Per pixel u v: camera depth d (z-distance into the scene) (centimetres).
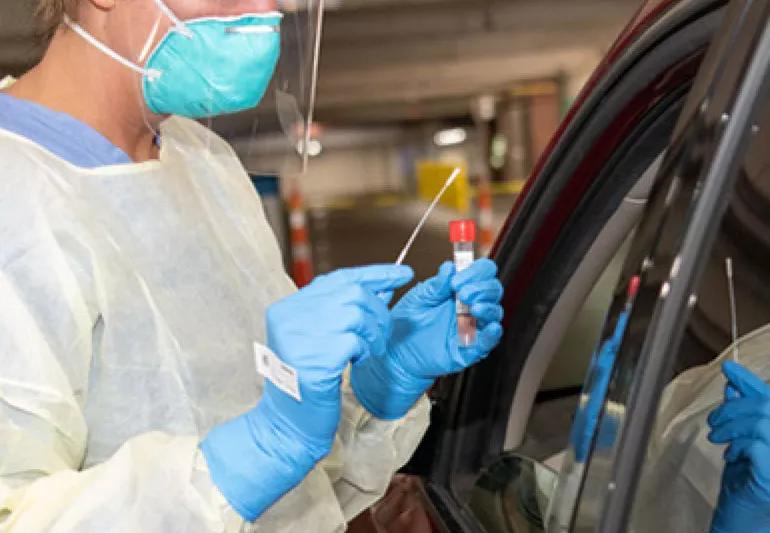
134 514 80
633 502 78
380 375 121
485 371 153
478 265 109
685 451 94
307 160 129
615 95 115
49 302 87
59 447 88
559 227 137
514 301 147
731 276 95
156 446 87
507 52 1070
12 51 103
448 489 152
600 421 79
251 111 121
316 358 83
